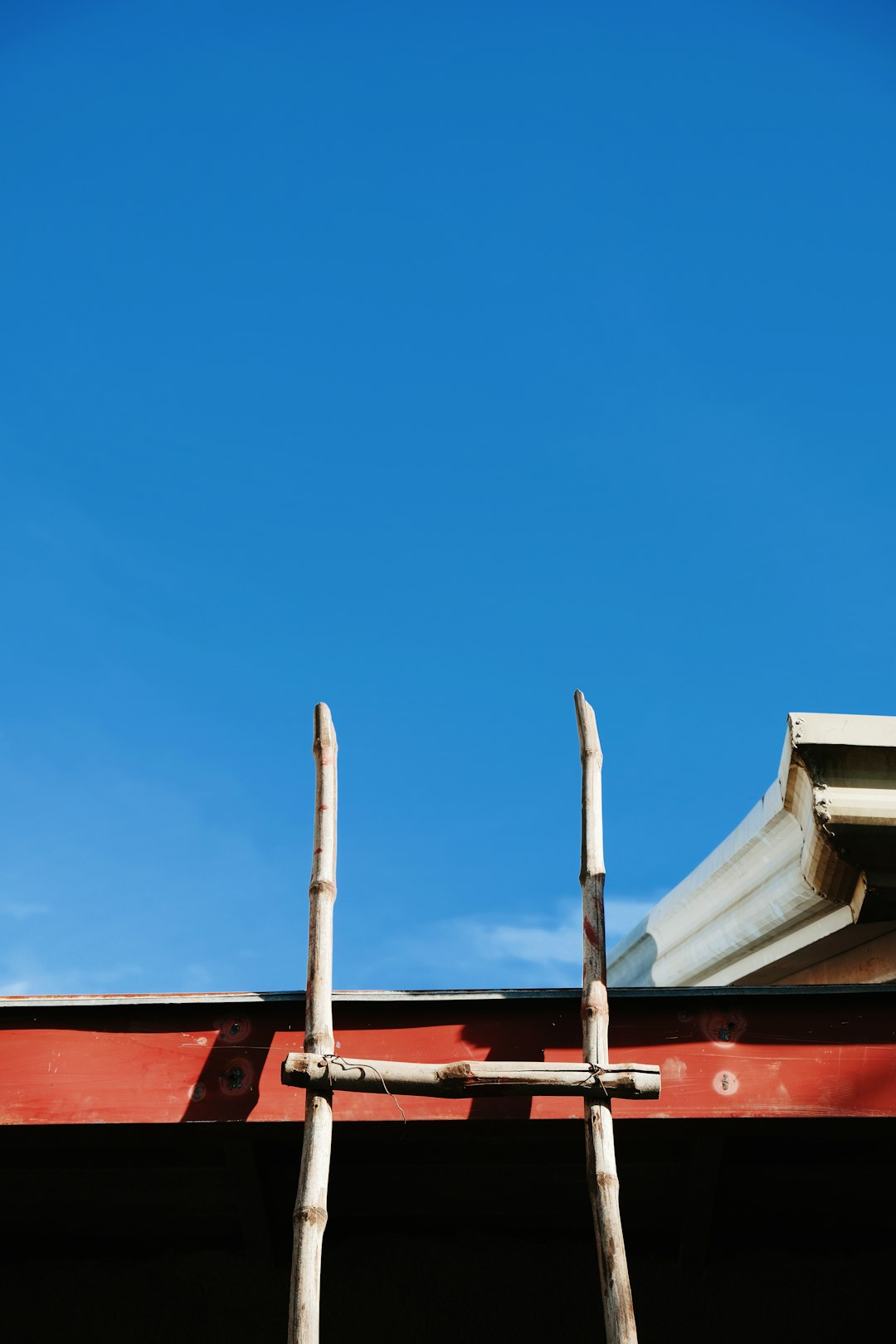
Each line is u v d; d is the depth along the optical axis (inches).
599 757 142.9
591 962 128.9
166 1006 129.4
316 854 132.5
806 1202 157.6
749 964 203.5
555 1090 121.4
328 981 125.0
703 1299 152.8
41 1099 125.3
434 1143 148.9
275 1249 153.9
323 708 141.0
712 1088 127.9
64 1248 157.5
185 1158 149.2
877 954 174.6
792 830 167.9
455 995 130.3
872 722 152.9
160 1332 149.4
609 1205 116.0
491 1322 150.0
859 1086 128.6
